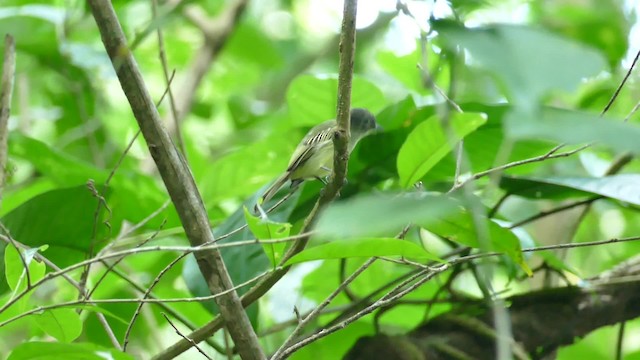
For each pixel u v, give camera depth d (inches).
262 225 217.0
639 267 336.8
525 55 124.5
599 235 496.7
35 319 266.7
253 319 299.1
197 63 621.0
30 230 320.5
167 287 416.8
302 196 363.9
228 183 439.5
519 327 319.6
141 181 403.2
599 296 324.5
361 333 368.2
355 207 143.9
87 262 230.7
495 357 313.6
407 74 455.5
